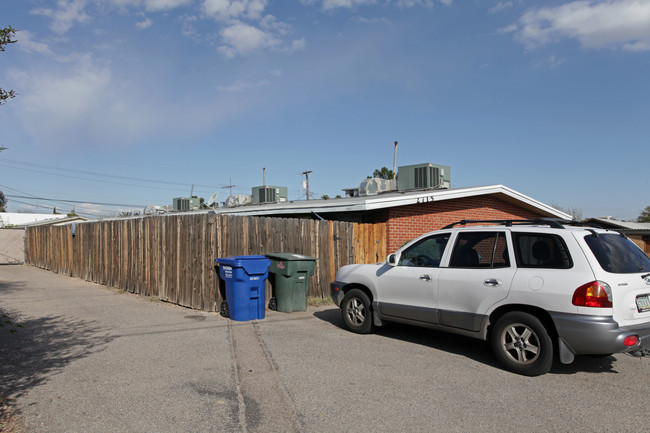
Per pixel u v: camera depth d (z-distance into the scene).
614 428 3.90
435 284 6.16
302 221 10.21
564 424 3.97
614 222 27.72
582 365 5.69
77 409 4.18
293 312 8.93
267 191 18.33
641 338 4.86
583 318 4.80
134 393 4.58
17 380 4.91
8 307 9.29
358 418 4.07
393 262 6.81
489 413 4.19
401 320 6.65
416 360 5.80
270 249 9.55
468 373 5.31
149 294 10.59
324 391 4.70
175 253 9.62
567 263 5.08
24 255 24.56
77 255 15.70
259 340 6.69
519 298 5.28
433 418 4.08
